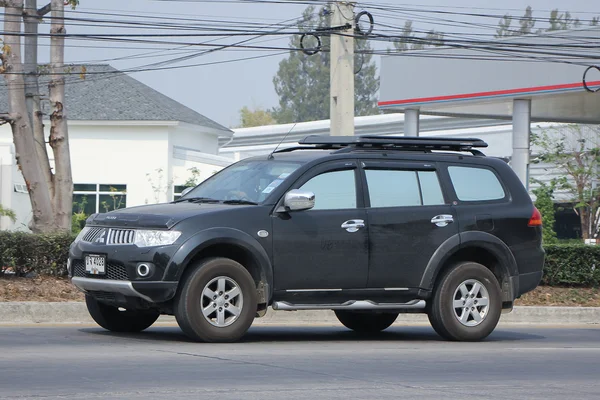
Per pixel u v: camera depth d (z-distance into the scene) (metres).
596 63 56.84
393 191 24.45
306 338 25.38
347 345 23.50
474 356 22.05
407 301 24.50
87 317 28.34
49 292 30.44
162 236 21.75
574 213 93.06
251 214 22.61
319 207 23.48
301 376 17.86
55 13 38.53
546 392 17.19
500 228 25.44
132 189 92.44
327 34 43.66
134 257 21.75
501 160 26.33
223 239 22.06
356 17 42.84
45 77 85.88
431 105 65.25
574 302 36.28
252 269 22.73
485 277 25.05
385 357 21.22
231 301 22.36
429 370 19.42
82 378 16.78
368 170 24.31
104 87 96.88
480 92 62.19
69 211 38.78
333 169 23.88
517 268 25.64
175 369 18.14
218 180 25.02
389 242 24.00
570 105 65.56
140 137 92.62
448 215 24.81
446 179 25.19
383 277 23.98
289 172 23.59
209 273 21.97
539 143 87.06
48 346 21.25
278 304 22.91
